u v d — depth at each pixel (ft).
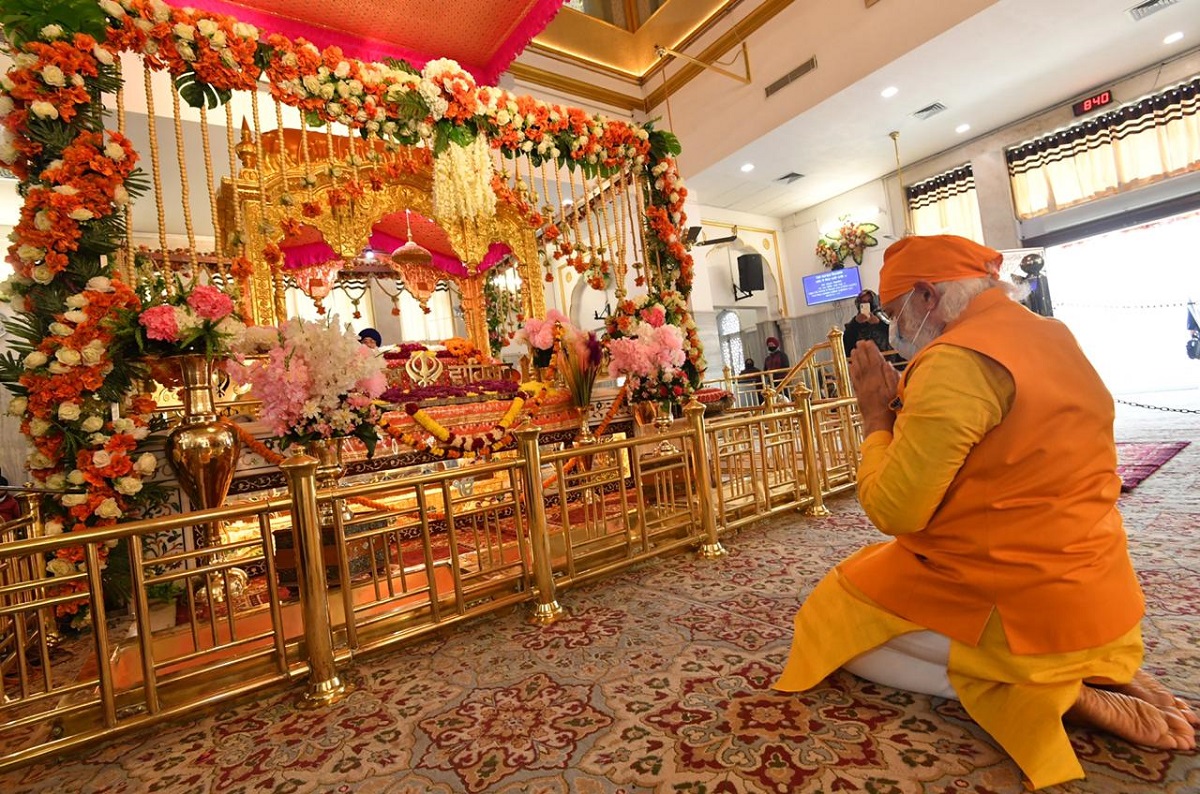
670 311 17.89
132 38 10.23
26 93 9.37
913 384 4.38
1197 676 5.16
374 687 6.72
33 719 5.69
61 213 9.42
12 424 23.45
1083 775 3.83
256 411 12.53
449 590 9.03
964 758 4.40
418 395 14.98
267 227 14.47
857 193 39.83
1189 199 28.81
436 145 14.26
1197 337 31.40
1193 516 9.82
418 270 24.71
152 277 11.32
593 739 5.18
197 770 5.40
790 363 44.57
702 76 31.68
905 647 5.10
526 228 21.56
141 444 10.33
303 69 12.30
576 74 30.99
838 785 4.25
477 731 5.52
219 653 7.48
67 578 5.82
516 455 8.85
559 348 14.62
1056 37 24.17
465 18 16.52
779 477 13.17
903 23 24.11
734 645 6.79
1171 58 26.73
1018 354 4.16
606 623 7.89
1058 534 4.13
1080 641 4.13
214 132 19.24
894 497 4.44
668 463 12.25
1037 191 32.24
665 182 18.65
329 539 9.92
